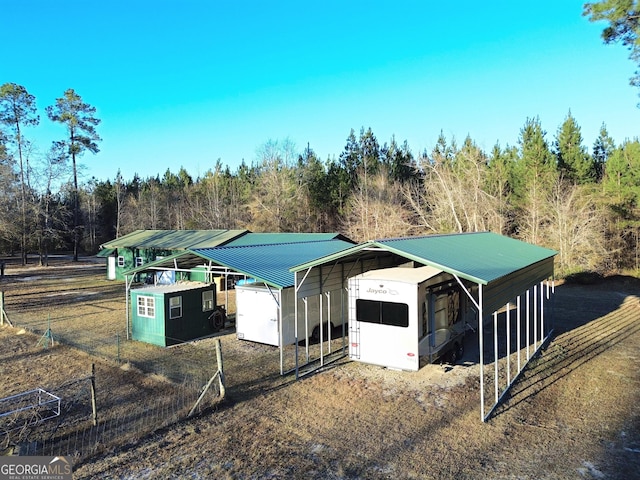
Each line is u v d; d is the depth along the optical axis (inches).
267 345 561.0
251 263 543.5
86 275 1365.7
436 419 333.4
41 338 584.7
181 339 581.6
